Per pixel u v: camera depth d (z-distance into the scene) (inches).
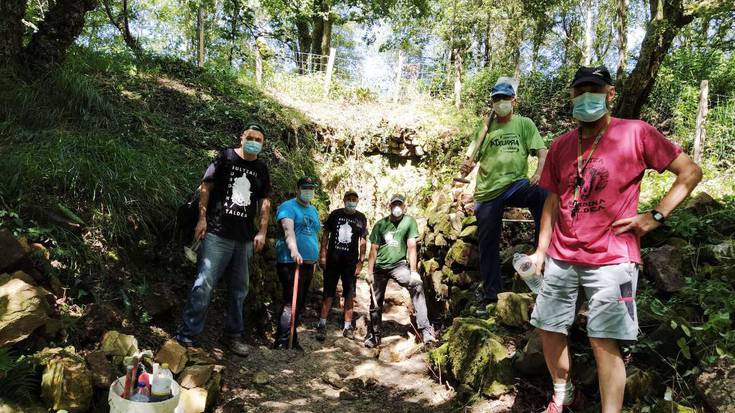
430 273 249.3
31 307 118.6
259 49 458.9
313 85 461.1
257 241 175.0
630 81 357.7
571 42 725.9
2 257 127.2
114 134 221.3
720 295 126.7
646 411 106.0
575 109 94.0
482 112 490.9
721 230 161.6
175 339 160.2
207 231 165.5
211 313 193.9
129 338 137.5
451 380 161.3
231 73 399.2
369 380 172.6
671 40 342.0
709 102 383.9
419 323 207.8
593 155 94.3
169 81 331.6
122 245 173.6
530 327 148.9
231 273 176.2
